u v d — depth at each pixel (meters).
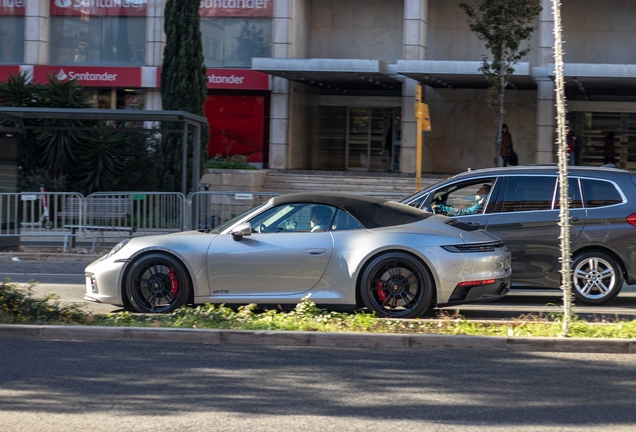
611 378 6.27
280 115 28.62
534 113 29.88
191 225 16.38
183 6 21.47
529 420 5.21
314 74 26.88
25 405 5.50
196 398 5.67
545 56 27.30
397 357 6.94
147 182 23.38
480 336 7.23
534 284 10.05
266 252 8.55
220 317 7.96
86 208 16.03
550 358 6.92
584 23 29.06
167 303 8.77
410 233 8.45
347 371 6.45
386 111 31.98
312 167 32.31
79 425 5.07
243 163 26.72
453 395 5.78
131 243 8.90
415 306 8.34
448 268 8.30
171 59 21.50
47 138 22.56
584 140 29.62
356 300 8.47
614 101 29.19
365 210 8.74
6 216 16.03
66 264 15.05
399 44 30.86
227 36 29.25
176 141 21.30
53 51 29.94
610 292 9.98
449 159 30.56
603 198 10.04
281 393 5.81
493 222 10.06
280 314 8.22
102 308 9.55
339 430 4.98
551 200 10.06
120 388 5.93
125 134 22.98
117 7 29.42
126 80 28.88
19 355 6.95
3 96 22.78
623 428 5.06
